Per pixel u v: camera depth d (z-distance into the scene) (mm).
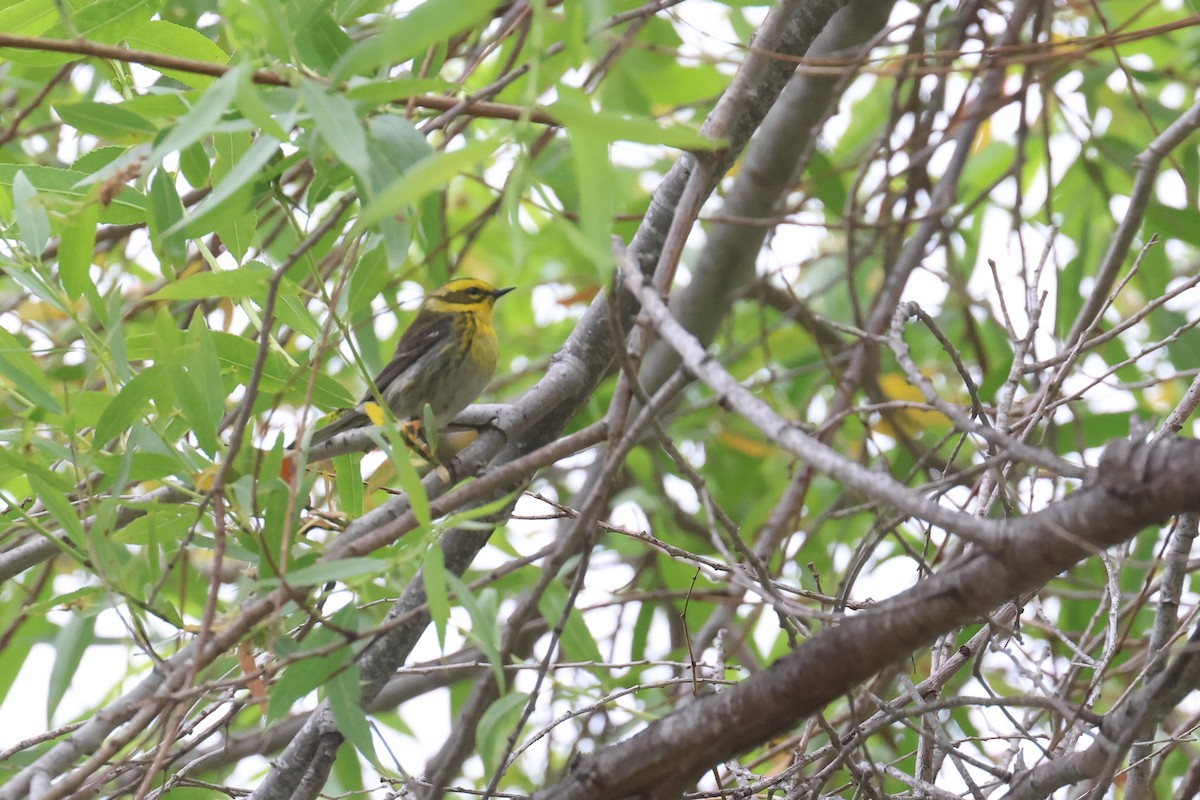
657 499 14055
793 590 7355
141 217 8422
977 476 9961
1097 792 5996
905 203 13039
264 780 8742
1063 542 5023
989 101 12719
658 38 13414
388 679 9023
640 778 6172
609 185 5324
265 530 6855
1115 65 12648
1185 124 9469
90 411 7418
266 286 7008
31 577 12516
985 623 6996
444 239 10969
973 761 6973
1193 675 5715
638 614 13188
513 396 17422
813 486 15414
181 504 7344
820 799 7699
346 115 5645
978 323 15617
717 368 5293
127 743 6285
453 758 6688
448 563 9672
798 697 5770
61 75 11102
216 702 8398
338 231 8531
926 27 12148
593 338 10055
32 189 7516
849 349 13375
